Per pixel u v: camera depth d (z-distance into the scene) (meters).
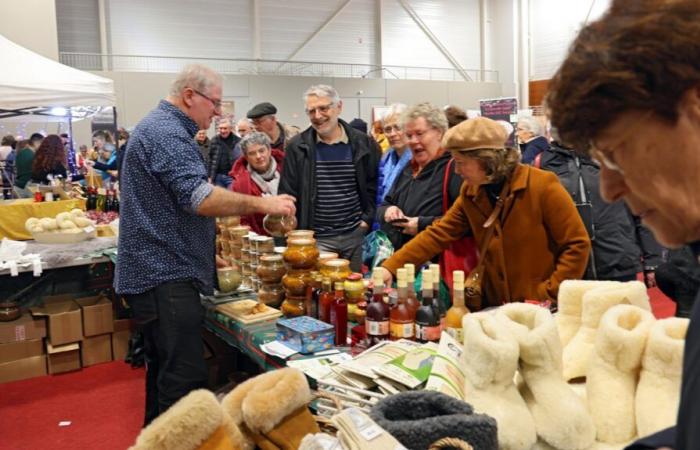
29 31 8.73
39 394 3.79
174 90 2.44
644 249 2.99
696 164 0.56
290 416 1.28
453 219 2.21
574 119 0.60
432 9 14.39
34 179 6.48
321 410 1.46
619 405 1.17
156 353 2.76
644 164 0.58
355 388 1.47
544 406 1.18
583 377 1.37
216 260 2.82
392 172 3.39
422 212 2.70
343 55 13.64
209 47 12.27
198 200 2.29
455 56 14.77
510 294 2.05
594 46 0.58
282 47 13.02
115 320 4.34
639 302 1.38
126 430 3.27
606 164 0.63
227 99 11.58
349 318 2.03
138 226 2.37
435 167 2.70
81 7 11.16
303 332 1.88
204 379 2.50
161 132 2.33
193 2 12.01
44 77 4.77
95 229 4.82
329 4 13.34
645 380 1.15
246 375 3.07
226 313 2.39
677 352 1.10
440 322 1.80
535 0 14.26
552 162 2.83
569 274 1.94
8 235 4.71
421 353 1.56
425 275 1.76
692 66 0.53
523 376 1.24
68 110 6.85
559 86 0.61
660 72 0.54
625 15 0.57
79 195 5.86
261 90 11.84
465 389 1.30
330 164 3.45
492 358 1.18
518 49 14.52
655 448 0.70
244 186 3.79
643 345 1.15
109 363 4.31
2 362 4.00
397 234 2.90
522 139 5.18
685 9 0.54
